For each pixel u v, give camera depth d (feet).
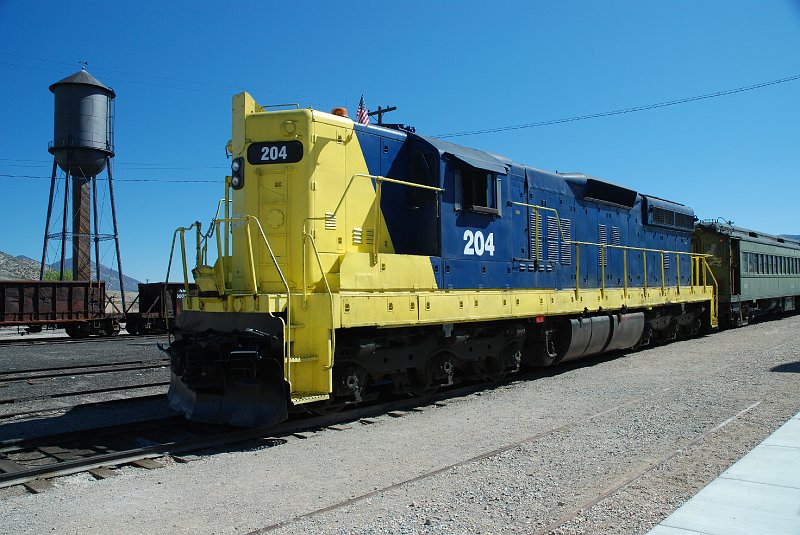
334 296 22.79
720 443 20.11
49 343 65.62
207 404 23.47
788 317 87.15
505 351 33.65
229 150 27.48
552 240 37.73
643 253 49.16
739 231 71.82
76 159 85.40
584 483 16.52
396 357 26.48
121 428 23.62
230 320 23.20
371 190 27.45
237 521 14.28
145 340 69.82
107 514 14.88
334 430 23.45
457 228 29.25
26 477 17.76
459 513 14.40
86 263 88.43
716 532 12.72
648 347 50.72
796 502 14.34
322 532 13.41
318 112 25.63
